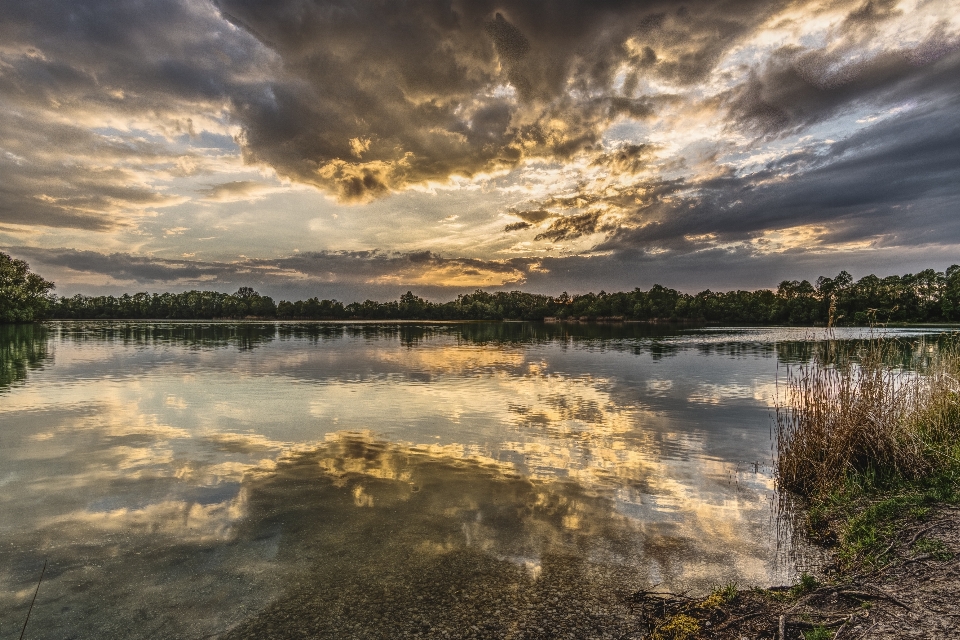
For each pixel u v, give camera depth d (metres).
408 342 50.41
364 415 15.44
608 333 73.50
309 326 100.00
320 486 9.36
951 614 4.84
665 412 15.91
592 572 6.32
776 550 6.89
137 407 16.58
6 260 91.38
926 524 6.93
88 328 78.12
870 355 10.41
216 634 5.15
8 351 36.75
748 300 141.38
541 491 9.10
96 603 5.64
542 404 17.27
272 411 16.00
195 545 7.04
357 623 5.33
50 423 14.30
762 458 11.09
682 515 8.05
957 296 82.75
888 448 9.30
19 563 6.50
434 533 7.42
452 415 15.48
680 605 5.58
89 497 8.77
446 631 5.19
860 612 5.07
